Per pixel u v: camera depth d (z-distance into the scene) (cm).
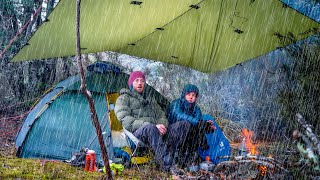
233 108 741
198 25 496
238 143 586
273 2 437
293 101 460
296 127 433
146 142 422
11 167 395
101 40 473
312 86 446
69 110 489
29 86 870
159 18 464
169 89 916
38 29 438
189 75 888
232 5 449
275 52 632
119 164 406
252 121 676
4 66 859
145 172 401
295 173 354
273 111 602
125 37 486
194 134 440
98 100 493
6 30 876
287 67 482
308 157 361
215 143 453
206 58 584
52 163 431
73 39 455
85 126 478
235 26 489
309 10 471
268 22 471
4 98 833
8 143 589
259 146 515
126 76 529
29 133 483
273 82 642
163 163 405
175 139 429
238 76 766
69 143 473
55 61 894
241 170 368
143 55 580
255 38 512
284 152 438
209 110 752
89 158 412
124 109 441
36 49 476
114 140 475
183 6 445
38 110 503
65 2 400
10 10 881
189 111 462
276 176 354
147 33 494
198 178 367
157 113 461
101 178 372
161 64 953
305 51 462
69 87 497
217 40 530
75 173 388
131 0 414
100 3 409
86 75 509
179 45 551
